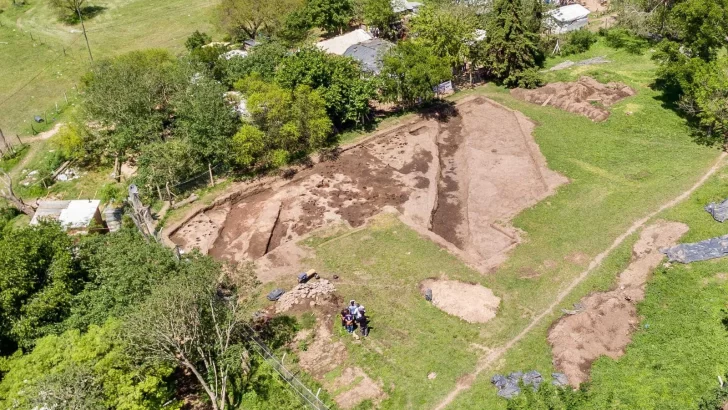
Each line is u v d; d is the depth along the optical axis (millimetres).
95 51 90125
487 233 46938
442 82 69375
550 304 38250
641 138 56688
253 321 38125
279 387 33688
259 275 43000
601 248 42844
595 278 40094
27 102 75562
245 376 34188
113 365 28078
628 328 35656
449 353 35281
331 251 45031
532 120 62594
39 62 86875
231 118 56000
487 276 41219
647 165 52125
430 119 64875
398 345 36125
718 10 57875
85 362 27969
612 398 30672
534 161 55688
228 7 85500
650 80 67000
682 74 57031
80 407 25531
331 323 38125
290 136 55656
